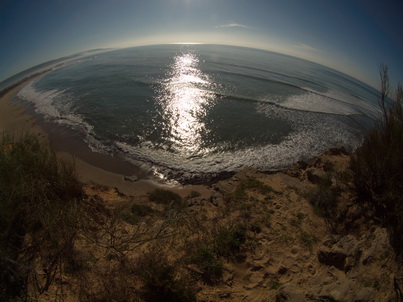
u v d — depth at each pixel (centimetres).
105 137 1880
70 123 2141
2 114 2473
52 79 4056
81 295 338
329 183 773
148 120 2236
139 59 5959
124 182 1335
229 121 2284
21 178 435
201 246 500
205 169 1486
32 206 421
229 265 465
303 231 572
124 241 481
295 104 2959
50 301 317
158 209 859
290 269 457
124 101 2758
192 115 2391
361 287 330
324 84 4725
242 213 659
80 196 593
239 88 3497
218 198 863
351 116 2759
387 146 550
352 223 559
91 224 499
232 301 385
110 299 340
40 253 378
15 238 376
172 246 502
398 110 549
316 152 1784
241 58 6919
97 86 3412
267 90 3525
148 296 346
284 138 2002
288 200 734
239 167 1520
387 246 376
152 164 1522
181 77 3962
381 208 531
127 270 395
